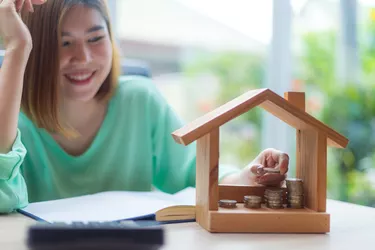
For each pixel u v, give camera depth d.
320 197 0.62
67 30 1.00
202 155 0.63
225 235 0.57
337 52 1.69
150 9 1.65
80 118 1.06
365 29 1.66
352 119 1.64
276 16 1.70
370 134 1.61
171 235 0.57
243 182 0.75
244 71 1.74
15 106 0.79
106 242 0.41
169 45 1.70
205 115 0.65
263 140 1.64
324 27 1.71
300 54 1.72
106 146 1.09
